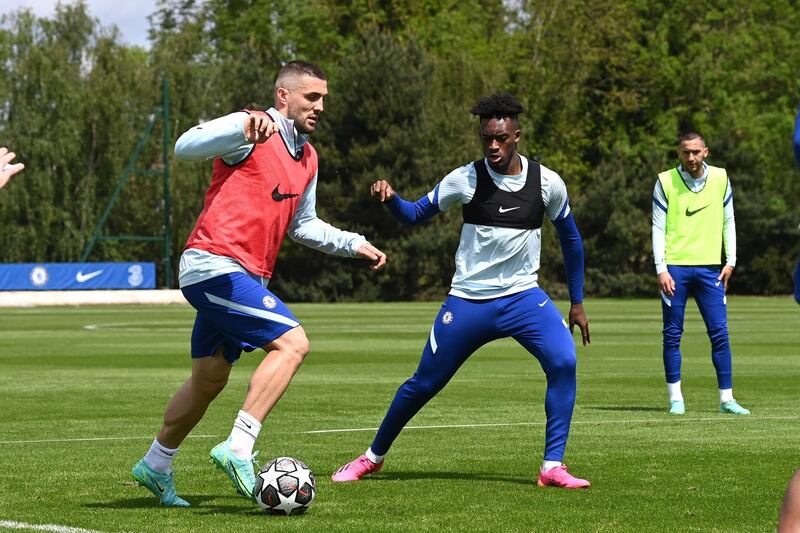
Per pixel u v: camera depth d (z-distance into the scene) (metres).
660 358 26.27
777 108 96.69
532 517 8.20
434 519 8.13
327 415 15.39
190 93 85.44
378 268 9.41
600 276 86.75
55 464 10.98
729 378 15.76
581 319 10.48
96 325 42.94
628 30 98.00
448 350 9.87
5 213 80.31
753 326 40.62
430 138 82.12
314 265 82.12
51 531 7.64
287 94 8.83
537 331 9.76
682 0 97.56
